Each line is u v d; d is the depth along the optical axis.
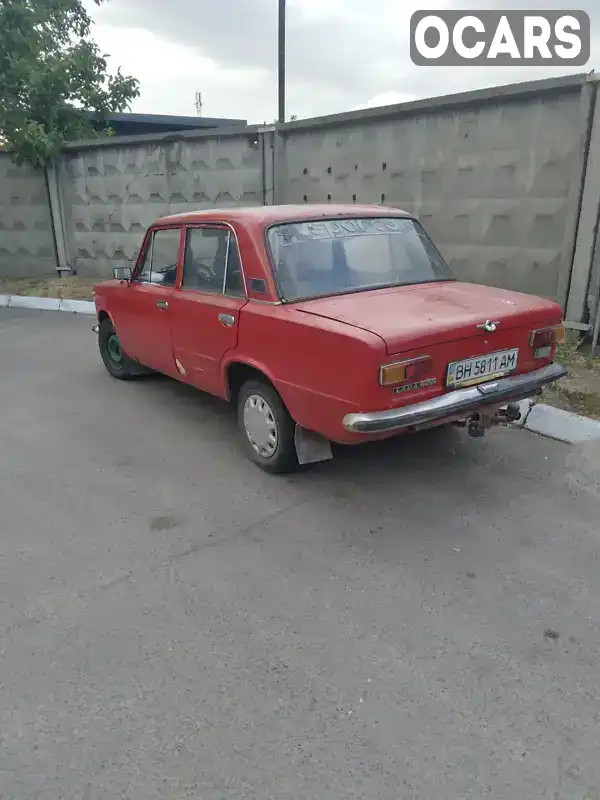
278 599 3.09
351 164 8.79
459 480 4.26
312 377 3.67
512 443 4.82
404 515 3.84
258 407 4.34
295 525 3.77
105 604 3.08
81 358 7.77
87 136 14.05
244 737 2.32
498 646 2.75
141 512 3.96
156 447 4.96
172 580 3.26
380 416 3.36
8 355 7.98
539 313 3.90
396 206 8.41
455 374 3.59
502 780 2.14
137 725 2.38
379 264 4.39
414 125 7.91
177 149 10.84
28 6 12.96
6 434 5.28
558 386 5.50
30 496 4.20
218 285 4.59
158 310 5.28
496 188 7.33
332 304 3.89
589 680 2.56
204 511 3.96
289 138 9.48
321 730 2.34
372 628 2.88
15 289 12.41
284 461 4.27
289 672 2.62
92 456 4.82
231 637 2.84
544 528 3.66
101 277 12.87
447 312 3.69
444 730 2.33
